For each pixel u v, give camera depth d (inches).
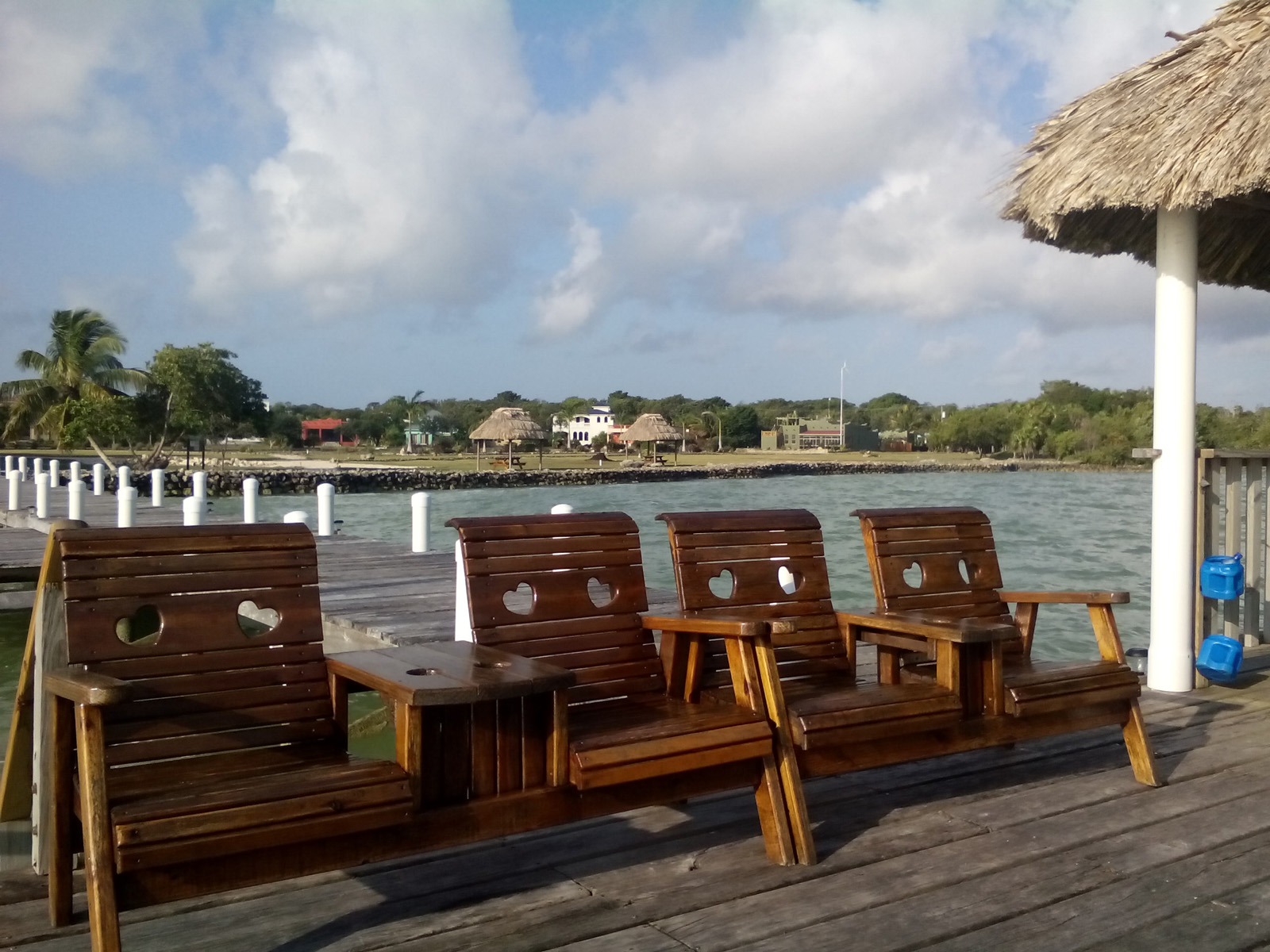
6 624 363.6
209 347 1576.0
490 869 104.6
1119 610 411.8
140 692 89.4
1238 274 225.1
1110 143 162.9
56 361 1453.0
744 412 4188.0
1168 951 88.4
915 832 116.2
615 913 94.2
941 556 144.6
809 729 105.7
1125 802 127.8
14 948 84.7
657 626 115.1
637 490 1780.3
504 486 1895.9
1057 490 1664.6
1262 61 151.9
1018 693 122.6
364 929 90.3
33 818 102.2
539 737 93.2
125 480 577.9
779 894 98.9
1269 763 144.9
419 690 81.9
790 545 133.9
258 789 78.5
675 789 100.3
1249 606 220.7
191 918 92.2
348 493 1670.8
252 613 296.4
